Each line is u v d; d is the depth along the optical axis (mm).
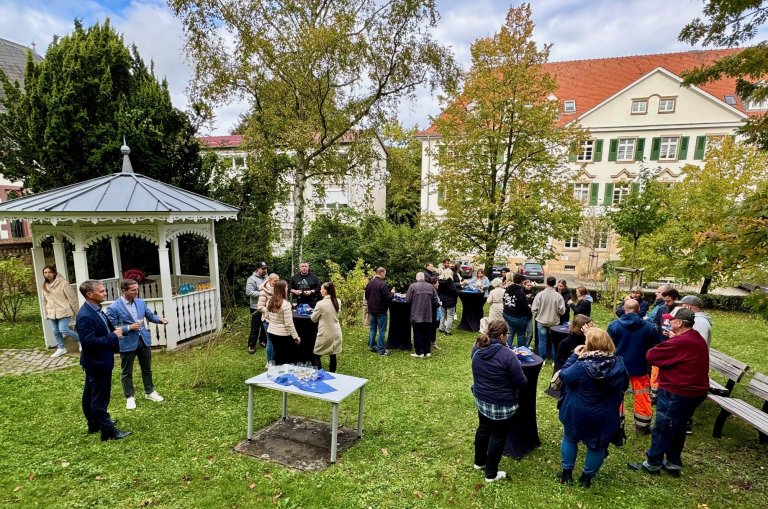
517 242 14562
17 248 14273
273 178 14227
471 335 10773
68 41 11742
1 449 4672
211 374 7121
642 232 13500
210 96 12859
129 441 4914
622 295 15133
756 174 15508
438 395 6645
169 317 8453
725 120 25672
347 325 11156
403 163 16594
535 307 8477
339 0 13227
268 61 12758
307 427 5426
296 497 3936
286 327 6688
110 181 8656
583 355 4082
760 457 4918
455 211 15039
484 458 4441
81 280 8109
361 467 4504
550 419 5844
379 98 13891
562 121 27172
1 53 24812
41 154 11133
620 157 27578
